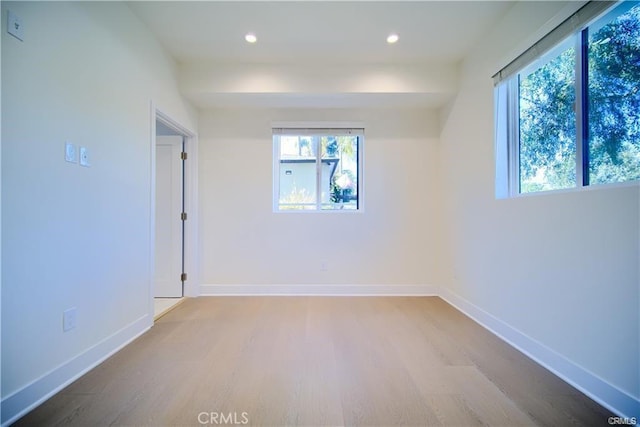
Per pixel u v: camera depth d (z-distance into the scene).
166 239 3.34
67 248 1.65
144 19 2.32
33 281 1.45
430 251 3.49
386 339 2.21
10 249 1.35
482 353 2.00
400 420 1.34
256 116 3.47
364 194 3.50
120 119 2.10
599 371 1.50
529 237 2.00
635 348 1.35
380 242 3.50
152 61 2.50
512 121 2.32
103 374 1.72
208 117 3.45
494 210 2.39
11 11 1.35
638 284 1.34
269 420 1.34
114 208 2.03
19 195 1.39
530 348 1.97
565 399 1.50
